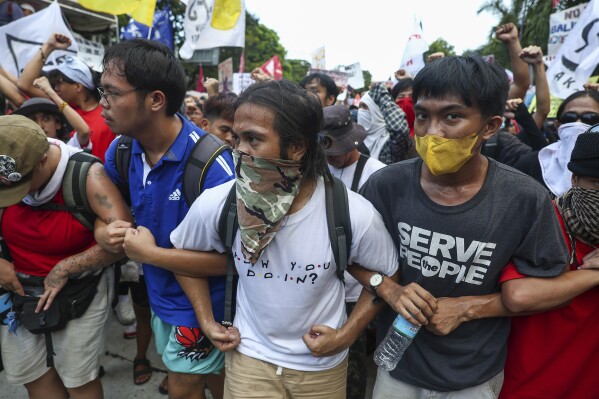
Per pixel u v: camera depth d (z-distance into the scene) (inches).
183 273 58.5
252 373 55.2
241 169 47.6
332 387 57.1
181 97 59.8
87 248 68.9
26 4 217.8
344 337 53.2
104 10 152.9
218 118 106.9
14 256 67.8
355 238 51.3
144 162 63.7
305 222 50.1
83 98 118.2
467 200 49.1
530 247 47.7
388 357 53.3
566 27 230.1
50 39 119.0
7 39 143.3
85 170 62.6
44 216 63.8
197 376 68.0
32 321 65.5
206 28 205.3
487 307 49.9
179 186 61.8
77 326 69.6
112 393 100.0
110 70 55.0
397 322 51.0
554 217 48.1
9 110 141.3
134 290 98.7
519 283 48.0
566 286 47.7
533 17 521.7
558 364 54.7
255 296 53.1
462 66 43.9
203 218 54.1
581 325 53.1
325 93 150.8
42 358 72.4
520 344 55.7
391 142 121.9
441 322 49.3
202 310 58.7
